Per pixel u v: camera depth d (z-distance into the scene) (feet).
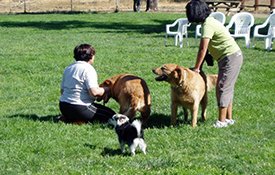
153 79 43.42
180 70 28.30
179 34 64.85
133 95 29.37
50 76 45.73
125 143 24.31
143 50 60.64
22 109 34.40
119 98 30.04
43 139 26.99
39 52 61.21
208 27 28.30
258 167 22.41
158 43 68.28
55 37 78.89
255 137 26.99
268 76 44.14
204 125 29.58
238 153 24.27
